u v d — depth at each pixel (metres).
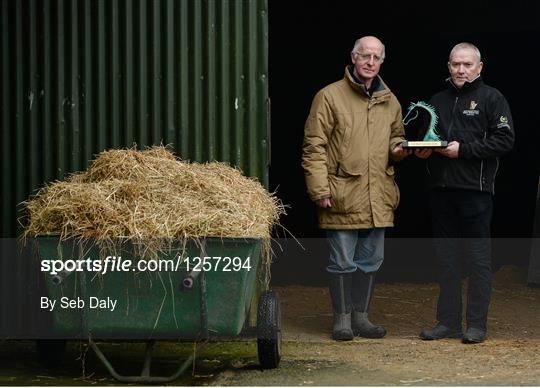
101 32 7.63
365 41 7.79
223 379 6.28
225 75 7.63
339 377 6.35
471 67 7.71
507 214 15.39
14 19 7.62
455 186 7.69
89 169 6.86
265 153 7.65
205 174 6.66
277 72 17.31
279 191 17.25
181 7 7.61
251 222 6.13
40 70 7.65
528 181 15.30
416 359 7.03
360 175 7.78
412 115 15.34
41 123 7.64
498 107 7.64
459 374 6.48
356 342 7.74
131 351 7.36
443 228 7.88
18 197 7.62
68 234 5.95
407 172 16.47
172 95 7.63
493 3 15.48
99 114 7.63
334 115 7.81
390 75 16.66
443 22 16.03
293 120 17.33
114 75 7.63
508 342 7.74
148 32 7.62
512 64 15.53
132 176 6.48
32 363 6.99
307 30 17.17
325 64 17.27
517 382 6.18
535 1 15.13
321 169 7.75
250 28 7.62
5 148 7.63
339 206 7.77
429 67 16.55
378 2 16.59
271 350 6.48
